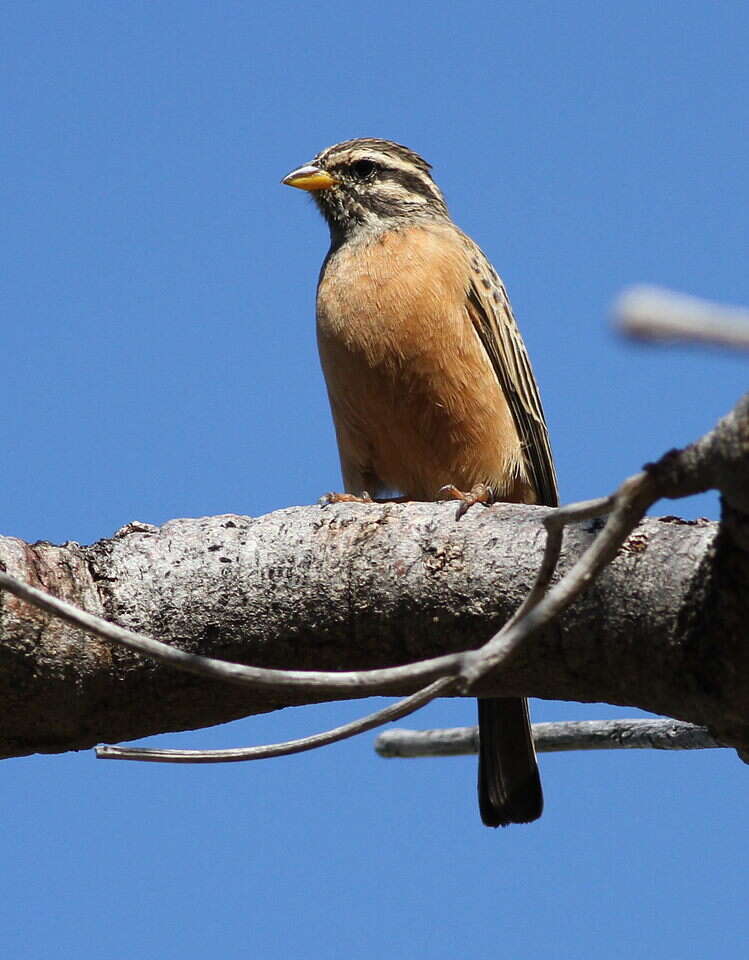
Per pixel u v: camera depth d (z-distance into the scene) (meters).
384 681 5.23
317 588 7.05
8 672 6.91
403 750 10.65
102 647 7.00
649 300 2.66
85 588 7.12
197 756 5.96
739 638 6.22
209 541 7.27
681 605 6.35
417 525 7.12
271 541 7.22
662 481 5.26
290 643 7.10
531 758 10.33
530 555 6.82
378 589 6.97
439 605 6.89
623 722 9.34
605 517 6.82
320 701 7.26
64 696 7.02
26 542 7.26
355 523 7.21
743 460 5.11
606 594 6.48
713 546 6.20
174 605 7.10
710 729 6.67
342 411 11.91
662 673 6.50
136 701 7.15
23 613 6.91
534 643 6.66
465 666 5.12
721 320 2.67
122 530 7.42
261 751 5.95
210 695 7.16
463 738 10.45
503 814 10.32
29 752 7.39
